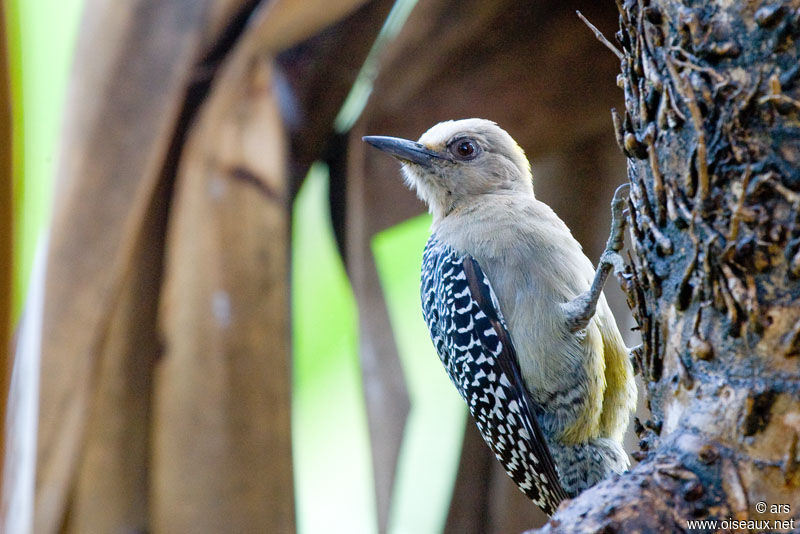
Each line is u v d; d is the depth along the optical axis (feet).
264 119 35.04
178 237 33.94
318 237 45.57
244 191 34.50
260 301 33.96
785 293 18.88
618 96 36.88
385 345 37.17
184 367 33.30
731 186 19.45
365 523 51.98
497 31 36.60
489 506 37.09
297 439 47.09
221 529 32.42
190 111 35.45
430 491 49.19
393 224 38.88
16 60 26.30
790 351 18.72
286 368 33.81
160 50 33.71
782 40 19.10
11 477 29.71
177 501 32.63
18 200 26.61
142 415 33.27
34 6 40.86
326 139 38.22
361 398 36.99
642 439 22.67
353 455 50.70
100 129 33.06
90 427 32.50
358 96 38.93
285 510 32.89
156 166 33.06
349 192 37.78
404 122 37.96
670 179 20.58
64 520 32.89
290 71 37.47
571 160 37.58
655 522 18.51
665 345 20.84
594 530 18.48
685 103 20.17
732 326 19.29
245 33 34.53
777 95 18.99
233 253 33.99
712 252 19.58
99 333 32.04
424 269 35.91
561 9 36.32
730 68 19.60
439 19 36.50
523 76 37.04
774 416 18.62
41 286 32.07
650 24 21.11
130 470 33.04
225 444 32.94
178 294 33.68
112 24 33.55
